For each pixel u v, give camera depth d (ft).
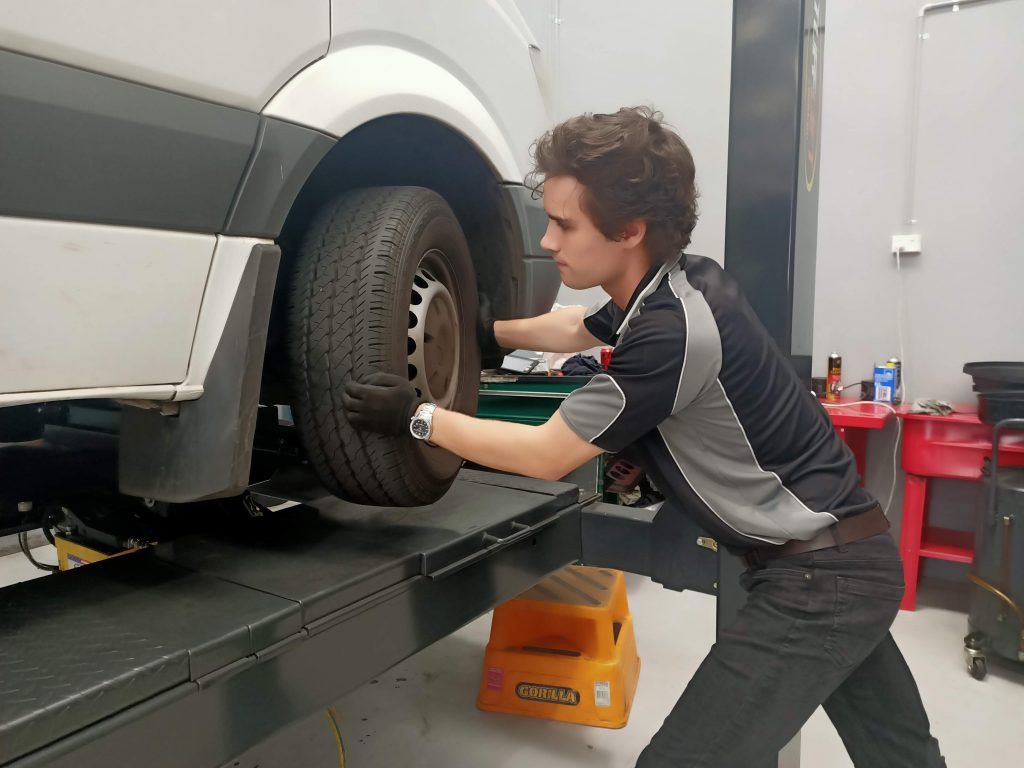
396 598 3.50
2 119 2.22
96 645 2.56
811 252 5.22
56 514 5.47
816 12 5.09
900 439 9.93
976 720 6.23
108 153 2.50
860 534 3.32
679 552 5.16
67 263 2.49
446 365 4.27
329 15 3.35
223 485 3.01
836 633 3.22
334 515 4.35
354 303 3.53
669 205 3.20
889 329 10.07
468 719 5.97
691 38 11.51
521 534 4.37
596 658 6.01
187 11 2.69
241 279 3.03
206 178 2.84
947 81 9.49
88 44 2.40
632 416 3.07
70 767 2.18
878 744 3.80
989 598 7.12
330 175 4.48
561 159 3.16
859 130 10.00
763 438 3.28
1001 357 9.53
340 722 5.90
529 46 5.40
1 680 2.30
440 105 4.10
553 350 4.67
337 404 3.57
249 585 3.17
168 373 2.94
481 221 5.18
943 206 9.64
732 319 3.21
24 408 4.81
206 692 2.60
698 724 3.21
